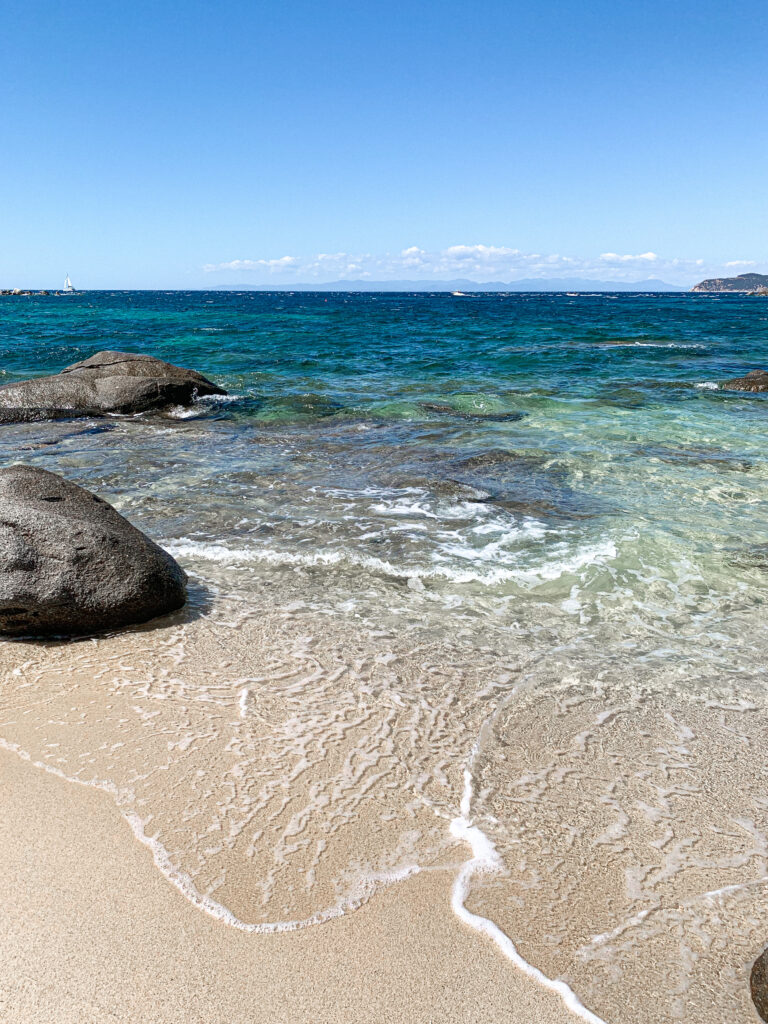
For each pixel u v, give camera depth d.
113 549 5.02
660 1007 2.32
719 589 5.62
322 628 4.96
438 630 4.94
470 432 11.26
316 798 3.26
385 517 7.27
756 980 2.36
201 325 39.31
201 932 2.54
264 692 4.14
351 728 3.80
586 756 3.61
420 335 31.06
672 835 3.09
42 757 3.51
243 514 7.39
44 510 5.07
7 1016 2.21
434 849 2.98
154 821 3.09
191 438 11.20
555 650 4.68
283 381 17.27
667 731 3.82
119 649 4.67
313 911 2.65
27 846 2.92
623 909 2.70
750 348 25.55
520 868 2.89
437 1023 2.25
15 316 51.91
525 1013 2.29
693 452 9.94
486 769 3.50
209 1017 2.24
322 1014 2.26
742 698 4.14
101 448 10.48
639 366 20.25
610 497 7.91
